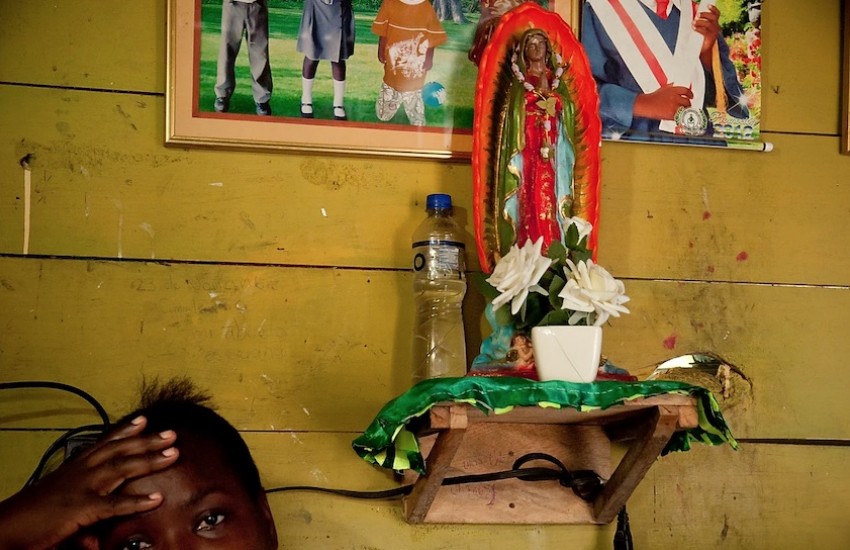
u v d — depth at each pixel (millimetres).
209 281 1277
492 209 1261
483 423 1271
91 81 1278
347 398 1287
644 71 1414
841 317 1438
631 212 1398
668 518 1346
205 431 1038
